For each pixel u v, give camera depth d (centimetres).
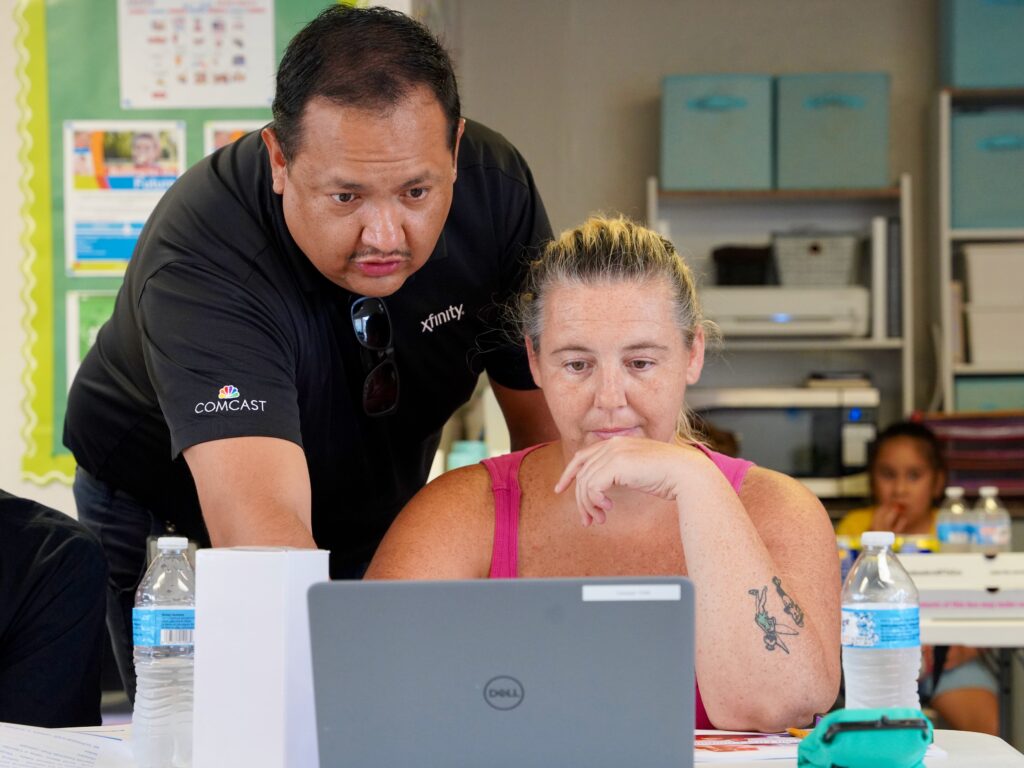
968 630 315
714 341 223
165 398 209
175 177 358
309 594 132
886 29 643
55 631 215
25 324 362
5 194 360
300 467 204
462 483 211
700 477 178
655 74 649
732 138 605
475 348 255
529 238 255
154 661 167
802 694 171
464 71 651
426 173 187
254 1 353
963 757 148
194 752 145
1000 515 426
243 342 211
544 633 131
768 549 195
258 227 221
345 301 229
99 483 277
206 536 276
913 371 631
